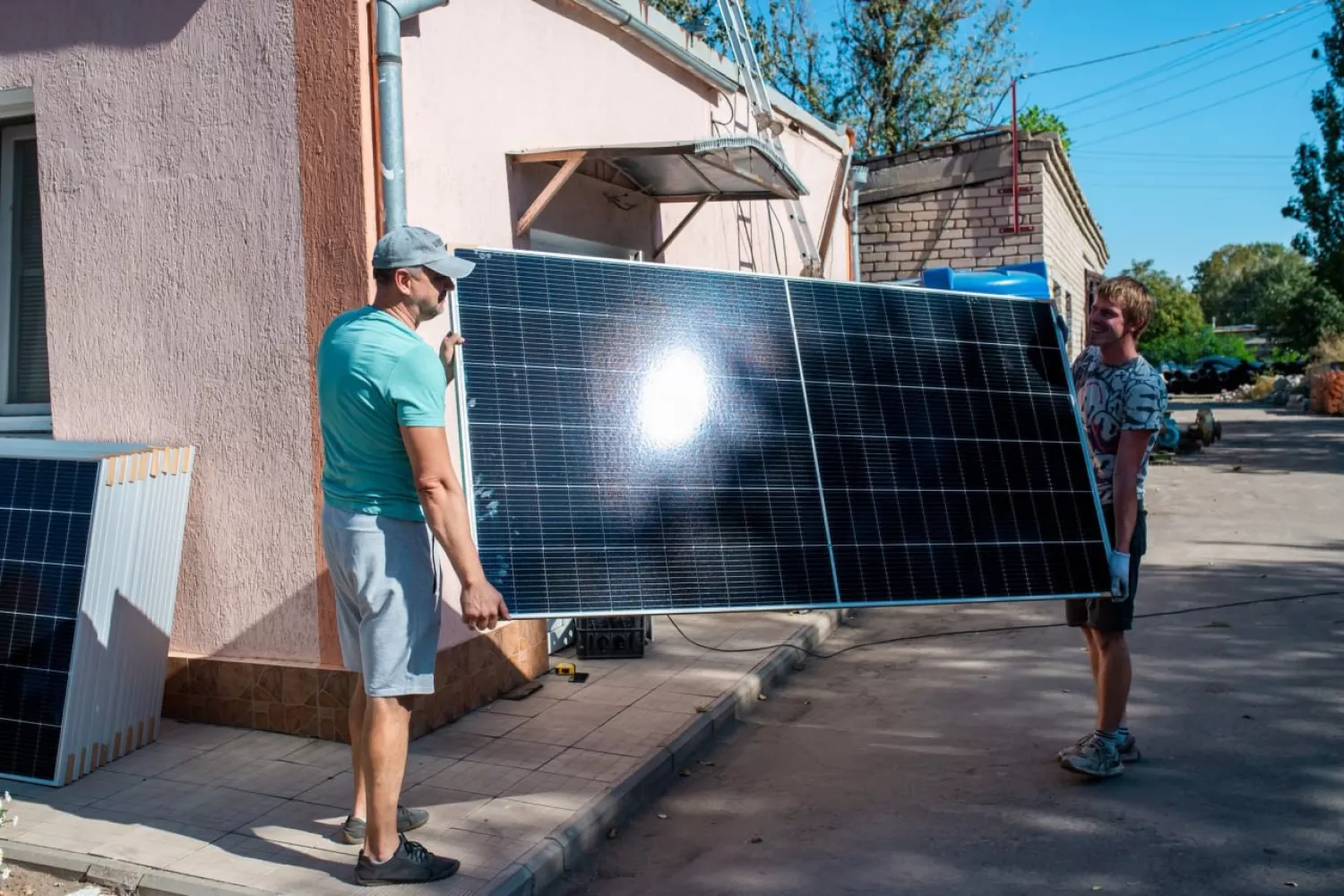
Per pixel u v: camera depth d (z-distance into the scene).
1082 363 4.86
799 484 4.31
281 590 4.98
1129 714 5.28
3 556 4.57
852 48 24.58
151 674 4.87
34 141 5.68
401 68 4.94
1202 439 18.80
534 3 6.20
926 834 4.05
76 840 3.85
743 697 5.66
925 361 4.83
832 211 12.18
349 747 4.82
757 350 4.52
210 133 4.94
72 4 5.12
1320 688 5.57
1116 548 4.38
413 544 3.45
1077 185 16.12
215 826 3.99
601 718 5.24
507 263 4.20
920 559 4.33
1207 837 3.90
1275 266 99.00
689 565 3.98
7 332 5.77
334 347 3.43
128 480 4.66
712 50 8.80
